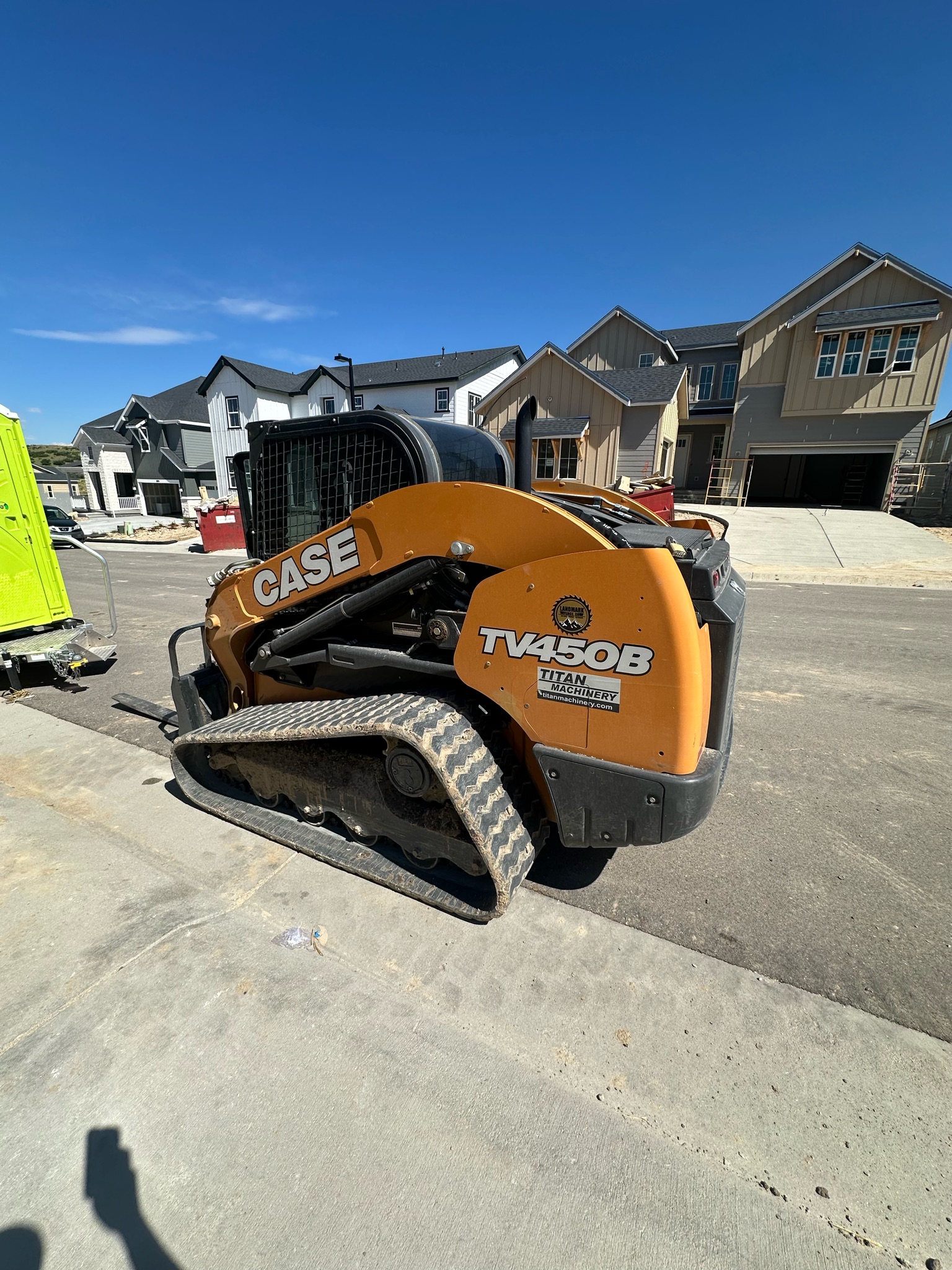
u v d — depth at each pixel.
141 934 2.26
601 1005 1.96
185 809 3.15
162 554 16.19
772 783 3.47
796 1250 1.32
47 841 2.88
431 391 24.20
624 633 1.85
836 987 2.04
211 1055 1.78
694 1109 1.63
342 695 2.80
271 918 2.35
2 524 5.02
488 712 2.37
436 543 2.18
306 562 2.55
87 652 5.15
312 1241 1.33
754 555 12.23
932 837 2.95
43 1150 1.53
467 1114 1.61
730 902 2.47
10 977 2.06
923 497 18.61
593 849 2.84
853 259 18.89
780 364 20.19
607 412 18.92
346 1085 1.69
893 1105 1.64
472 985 2.03
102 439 34.00
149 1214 1.39
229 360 25.16
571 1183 1.45
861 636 6.66
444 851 2.36
